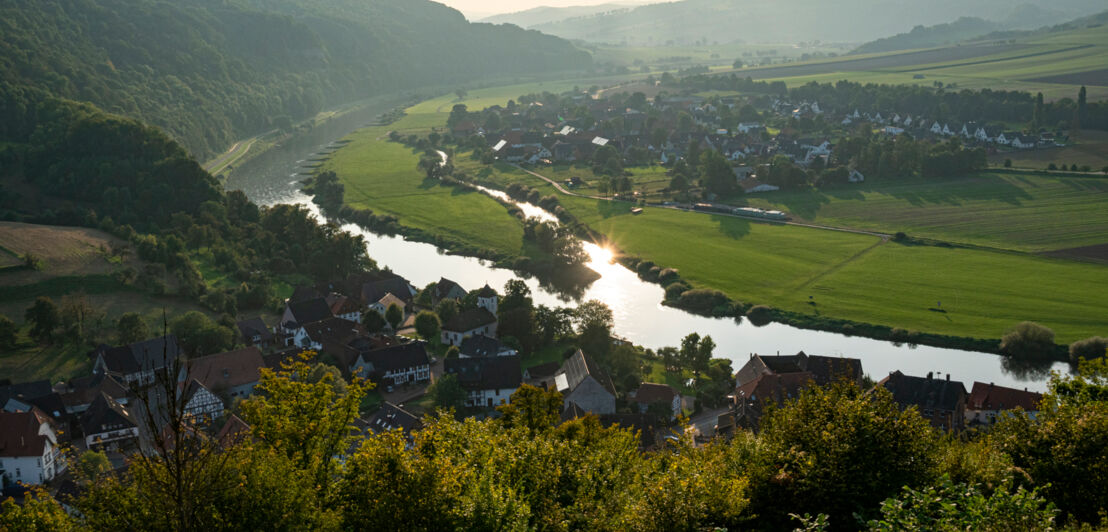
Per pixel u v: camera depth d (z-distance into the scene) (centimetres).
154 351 13138
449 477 4469
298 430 5066
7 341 14025
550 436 6638
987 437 5294
